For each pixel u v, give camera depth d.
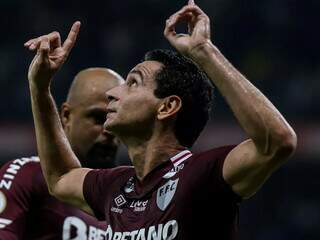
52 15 34.44
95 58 33.12
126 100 7.09
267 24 33.91
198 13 6.62
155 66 7.11
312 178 30.47
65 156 8.04
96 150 9.71
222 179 6.48
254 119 6.16
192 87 7.05
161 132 7.07
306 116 30.50
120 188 7.26
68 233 9.22
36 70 7.56
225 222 6.60
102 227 9.47
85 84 9.80
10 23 34.09
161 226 6.63
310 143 29.67
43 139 7.98
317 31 33.88
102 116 9.66
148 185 6.96
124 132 7.14
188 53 6.53
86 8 34.50
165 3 34.53
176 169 6.86
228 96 6.30
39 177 9.19
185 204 6.59
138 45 33.47
